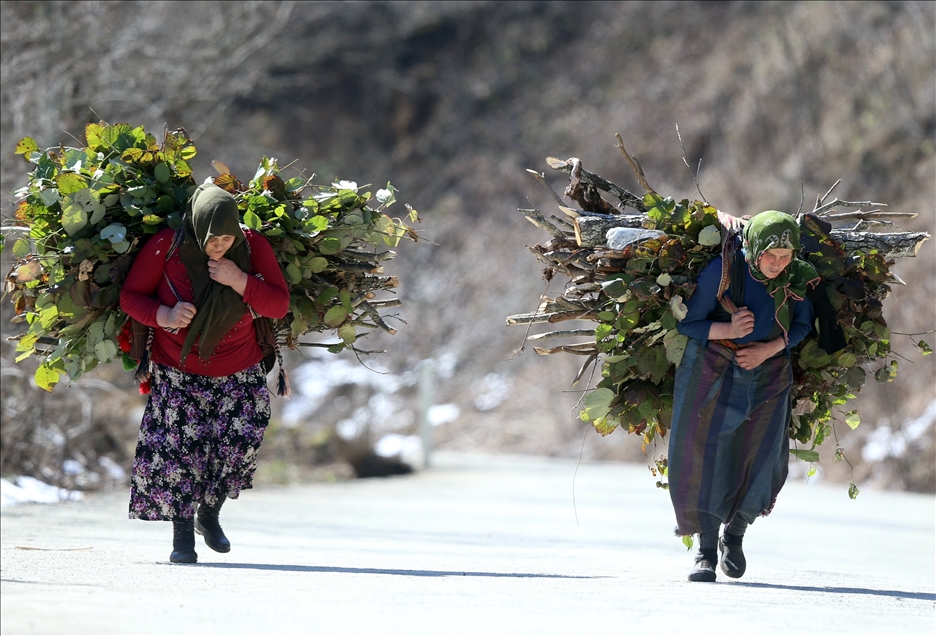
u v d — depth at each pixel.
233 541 20.50
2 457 31.06
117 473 34.41
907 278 52.91
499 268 82.12
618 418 16.62
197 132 47.41
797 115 71.56
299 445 47.78
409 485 43.19
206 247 15.05
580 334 16.98
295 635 10.01
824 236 16.28
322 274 17.20
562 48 95.00
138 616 10.54
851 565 21.08
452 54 97.12
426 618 11.10
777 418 15.73
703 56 84.75
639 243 15.67
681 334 15.69
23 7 38.12
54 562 15.20
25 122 36.53
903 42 69.25
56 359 16.39
